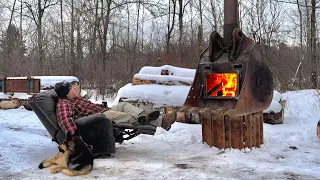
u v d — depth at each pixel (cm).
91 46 1933
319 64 1722
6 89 1119
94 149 518
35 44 2320
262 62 583
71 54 1950
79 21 2014
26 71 2022
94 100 1382
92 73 1584
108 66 1659
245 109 541
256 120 580
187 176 435
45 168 473
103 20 1850
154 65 1684
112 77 1620
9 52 2344
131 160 517
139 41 2112
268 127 724
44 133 739
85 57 1977
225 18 585
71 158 454
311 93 1197
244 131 564
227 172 452
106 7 1888
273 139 632
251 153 546
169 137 673
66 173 442
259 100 575
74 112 528
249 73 551
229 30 579
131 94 843
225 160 510
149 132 560
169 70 904
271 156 532
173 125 775
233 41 555
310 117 865
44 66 2062
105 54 1761
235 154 541
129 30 2253
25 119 934
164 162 506
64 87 509
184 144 618
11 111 1059
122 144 628
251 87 556
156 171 459
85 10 1969
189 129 729
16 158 520
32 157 532
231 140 566
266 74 592
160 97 821
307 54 1820
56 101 502
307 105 1031
